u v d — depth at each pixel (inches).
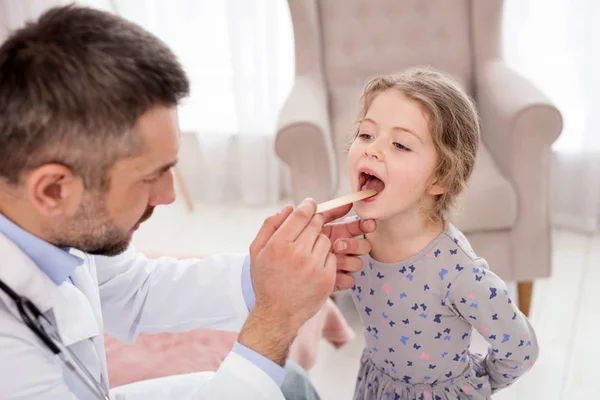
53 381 29.2
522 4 95.0
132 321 42.9
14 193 28.2
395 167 34.5
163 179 31.6
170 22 108.3
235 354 32.6
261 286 32.3
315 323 59.9
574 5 92.1
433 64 89.6
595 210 96.7
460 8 88.0
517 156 69.6
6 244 29.0
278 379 32.6
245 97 107.5
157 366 49.8
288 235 31.8
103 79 26.0
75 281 34.9
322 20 90.1
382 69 90.7
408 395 41.5
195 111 113.3
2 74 26.1
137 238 106.3
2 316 28.4
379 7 89.2
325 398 67.8
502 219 69.8
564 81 96.2
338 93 90.5
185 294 41.7
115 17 28.4
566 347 73.2
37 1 109.2
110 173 28.2
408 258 37.1
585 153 95.0
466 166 37.3
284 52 107.1
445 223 37.8
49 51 25.9
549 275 72.7
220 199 117.7
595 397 65.4
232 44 104.0
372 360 43.1
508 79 79.1
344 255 37.2
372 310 40.1
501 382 41.0
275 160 112.8
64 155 26.8
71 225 29.7
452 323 38.3
